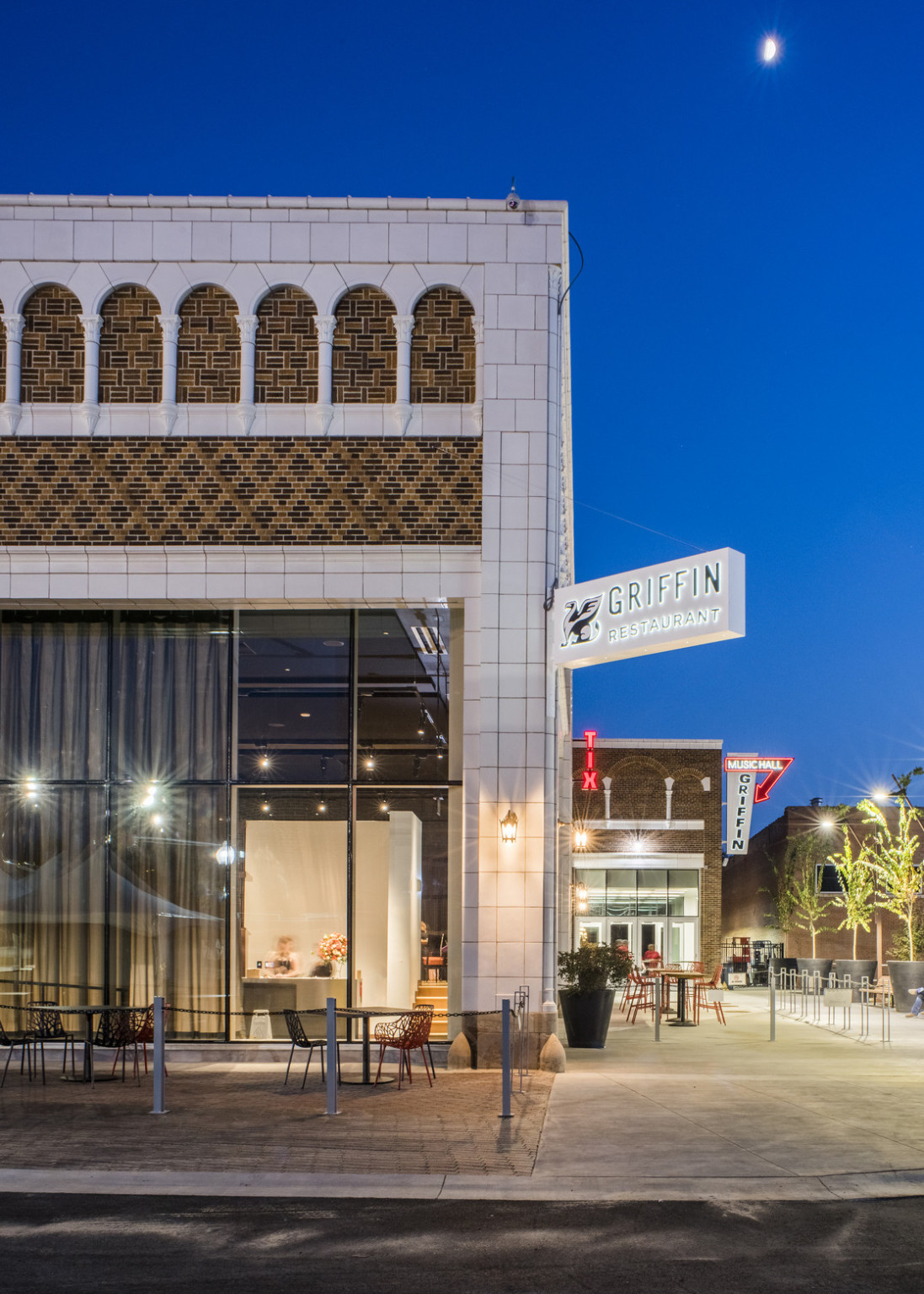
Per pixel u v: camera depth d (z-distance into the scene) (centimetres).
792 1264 777
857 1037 2088
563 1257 789
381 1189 946
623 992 3197
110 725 1759
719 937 3847
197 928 1723
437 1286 731
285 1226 855
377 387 1717
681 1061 1723
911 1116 1241
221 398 1716
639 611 1547
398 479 1700
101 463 1711
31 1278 743
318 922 1712
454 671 1728
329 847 1725
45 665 1781
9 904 1744
